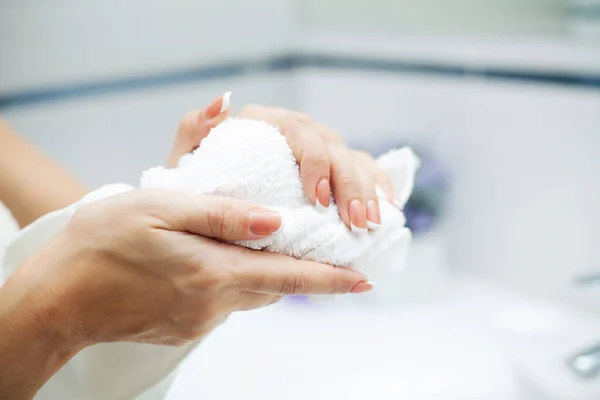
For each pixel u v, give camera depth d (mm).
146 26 915
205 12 975
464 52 859
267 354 789
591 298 820
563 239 822
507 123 837
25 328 404
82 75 871
